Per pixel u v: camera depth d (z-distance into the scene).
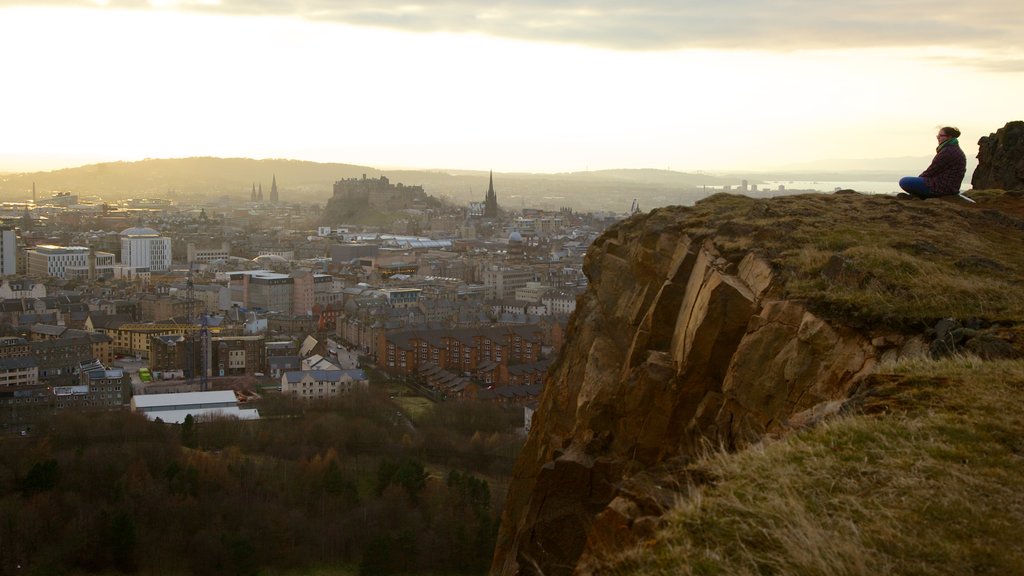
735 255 45.91
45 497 151.25
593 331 55.91
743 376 39.50
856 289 39.84
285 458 184.00
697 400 43.22
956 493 23.59
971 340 34.22
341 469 173.25
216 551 140.88
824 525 22.91
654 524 25.61
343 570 142.75
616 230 59.38
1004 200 57.38
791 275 41.97
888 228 47.91
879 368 33.66
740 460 27.92
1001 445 26.06
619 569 23.52
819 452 26.97
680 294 48.69
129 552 139.50
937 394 29.86
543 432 57.44
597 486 44.28
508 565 51.94
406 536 141.75
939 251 44.12
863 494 24.25
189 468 164.12
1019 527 22.00
